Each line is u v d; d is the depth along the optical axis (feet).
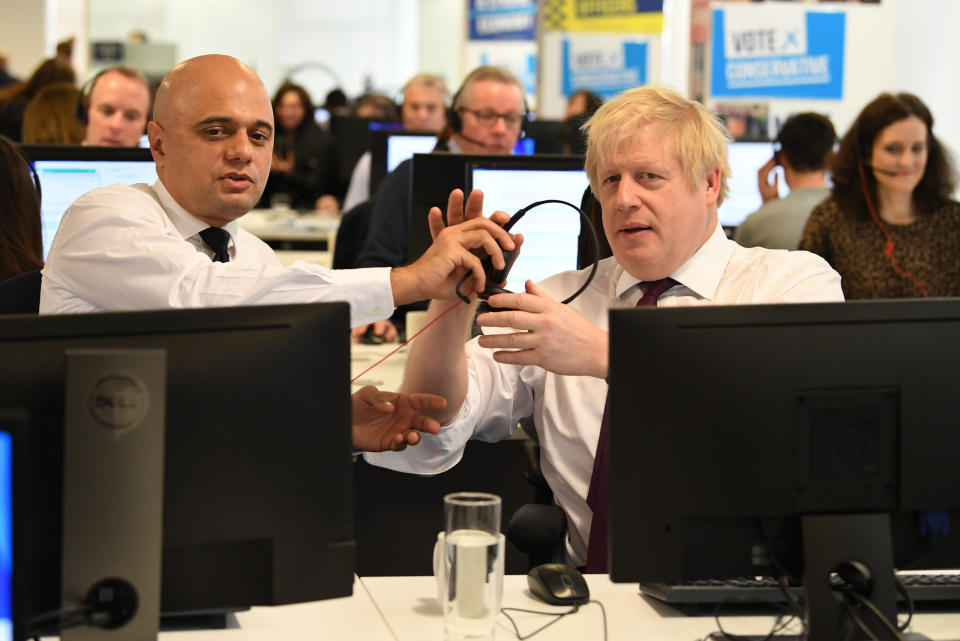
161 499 3.90
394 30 41.45
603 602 4.97
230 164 6.38
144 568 3.91
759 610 4.87
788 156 12.84
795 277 6.34
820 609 4.27
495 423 6.71
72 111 13.20
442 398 6.00
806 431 4.24
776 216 12.58
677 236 6.04
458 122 12.21
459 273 5.68
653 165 5.90
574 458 6.42
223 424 4.01
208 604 4.08
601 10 23.75
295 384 4.09
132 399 3.84
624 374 4.15
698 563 4.28
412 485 8.37
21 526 3.51
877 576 4.30
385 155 15.55
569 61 23.88
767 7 19.65
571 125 15.48
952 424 4.34
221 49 40.32
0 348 3.86
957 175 11.23
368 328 11.11
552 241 9.41
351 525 4.21
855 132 11.17
